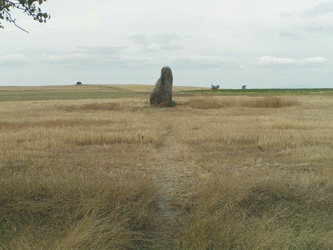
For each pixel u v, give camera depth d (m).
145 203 5.03
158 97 24.02
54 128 12.12
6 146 8.69
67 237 4.20
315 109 21.70
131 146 9.20
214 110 20.91
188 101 26.28
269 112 19.53
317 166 6.94
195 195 5.34
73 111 21.39
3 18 4.86
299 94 51.50
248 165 7.09
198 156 7.80
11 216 4.80
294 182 5.74
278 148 8.84
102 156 7.83
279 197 5.43
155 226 4.77
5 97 50.62
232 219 4.69
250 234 4.49
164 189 5.66
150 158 7.60
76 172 6.05
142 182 5.44
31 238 4.32
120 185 5.38
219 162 7.26
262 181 5.66
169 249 4.38
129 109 22.11
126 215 4.78
